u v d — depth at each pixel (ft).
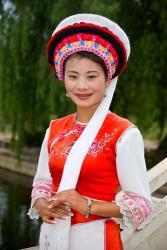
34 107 34.78
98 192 4.90
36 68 32.94
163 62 32.86
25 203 36.01
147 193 4.90
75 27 4.92
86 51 4.90
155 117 37.14
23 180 45.21
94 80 4.97
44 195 5.41
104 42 4.92
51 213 4.99
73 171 4.85
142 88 33.19
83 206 4.75
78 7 28.66
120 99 34.42
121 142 4.82
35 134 40.88
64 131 5.27
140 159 4.87
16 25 32.68
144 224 7.63
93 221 4.95
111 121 5.01
